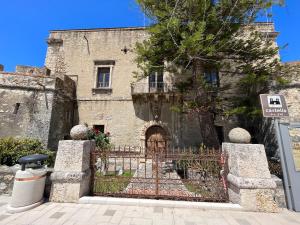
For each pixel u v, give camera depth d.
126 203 3.82
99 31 14.30
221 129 11.83
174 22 6.29
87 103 13.03
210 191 4.31
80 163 4.00
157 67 8.33
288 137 4.11
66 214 3.30
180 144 11.67
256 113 7.54
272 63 7.50
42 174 3.87
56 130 10.82
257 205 3.59
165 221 3.13
